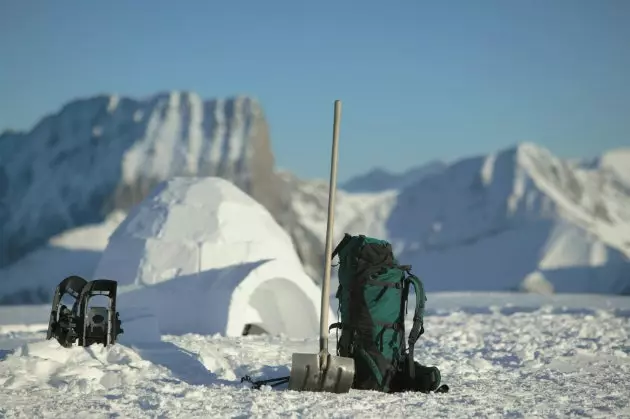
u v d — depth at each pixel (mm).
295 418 5570
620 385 7555
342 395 6625
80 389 6840
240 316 13336
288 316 14688
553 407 6328
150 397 6395
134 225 15812
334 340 12062
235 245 15109
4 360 7734
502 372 8523
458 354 10211
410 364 6984
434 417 5754
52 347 8148
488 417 5785
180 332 13688
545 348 10805
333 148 7168
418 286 7094
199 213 15562
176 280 14516
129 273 14945
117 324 9234
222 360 8391
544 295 35781
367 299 7078
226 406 6086
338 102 7191
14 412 5785
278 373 7930
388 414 5824
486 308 22359
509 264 84000
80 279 9219
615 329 13789
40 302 56938
